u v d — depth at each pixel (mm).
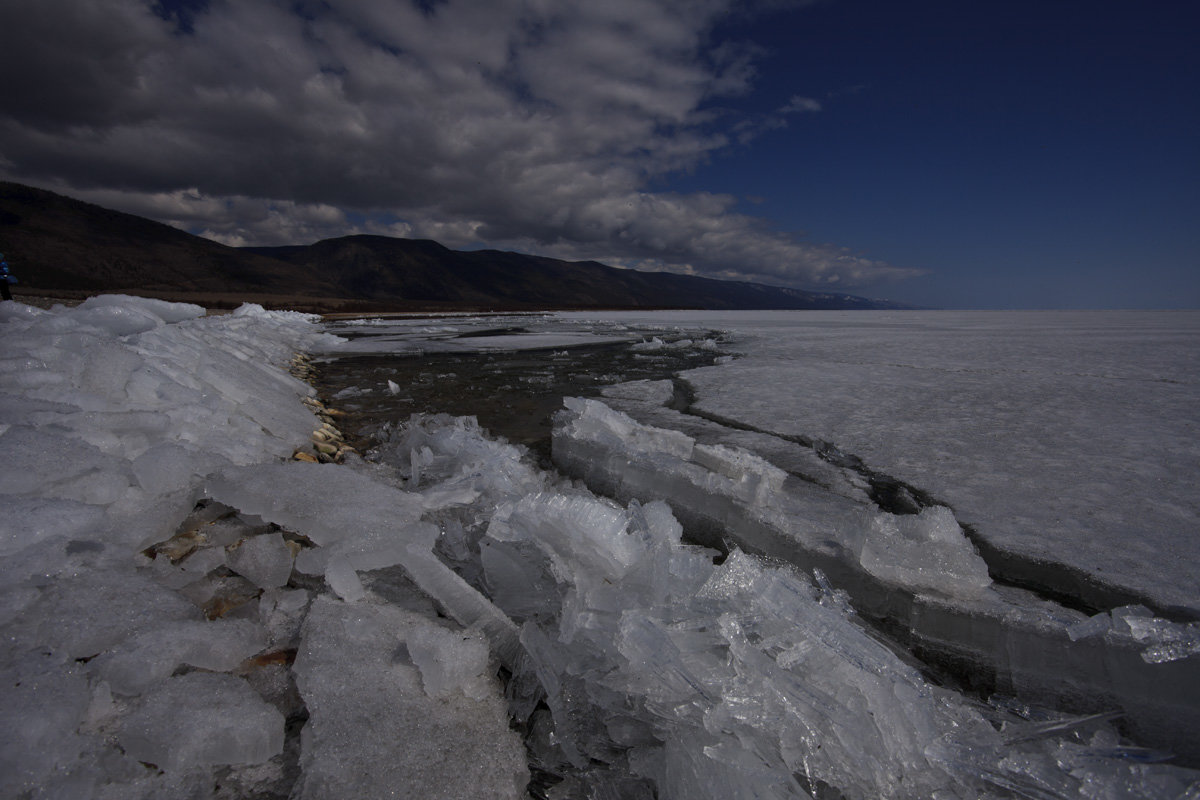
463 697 1729
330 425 5477
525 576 2297
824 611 1996
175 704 1466
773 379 9164
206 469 2789
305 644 1798
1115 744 1746
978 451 4848
